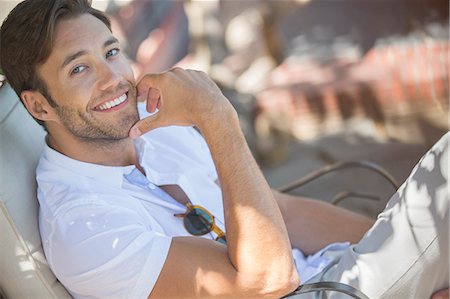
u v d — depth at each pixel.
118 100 3.29
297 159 6.80
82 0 3.22
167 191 3.56
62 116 3.25
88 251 3.04
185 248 3.03
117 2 7.81
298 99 7.08
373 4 10.87
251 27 8.53
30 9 3.11
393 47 8.27
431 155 3.13
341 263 3.36
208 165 3.78
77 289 3.13
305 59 9.08
